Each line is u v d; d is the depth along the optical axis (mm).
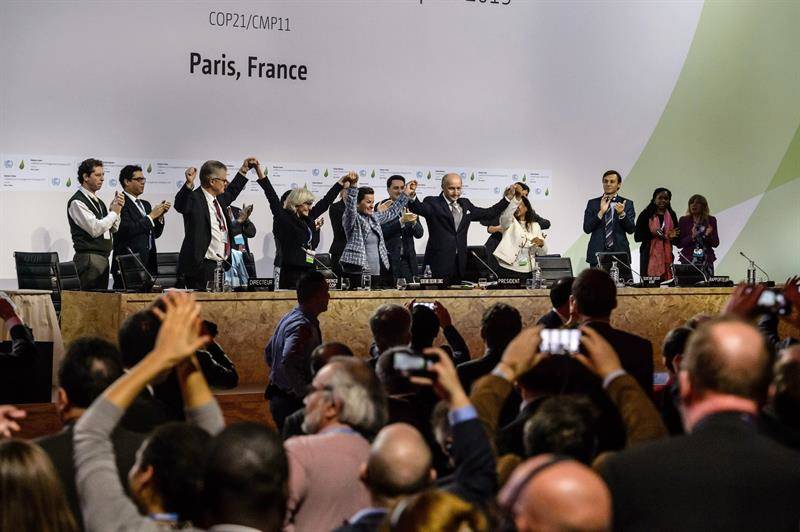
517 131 15297
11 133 12641
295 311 6301
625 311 11039
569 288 5578
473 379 4777
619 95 15875
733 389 2475
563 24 15531
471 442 2729
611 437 3846
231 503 2279
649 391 4230
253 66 13820
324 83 14211
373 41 14469
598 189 15773
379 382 3449
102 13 13047
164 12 13359
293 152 14070
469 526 1830
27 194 12719
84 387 3049
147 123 13297
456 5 14914
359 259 11930
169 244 13438
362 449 3312
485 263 12703
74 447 2572
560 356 3785
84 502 2516
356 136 14406
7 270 12641
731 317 2906
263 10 13875
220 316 9344
